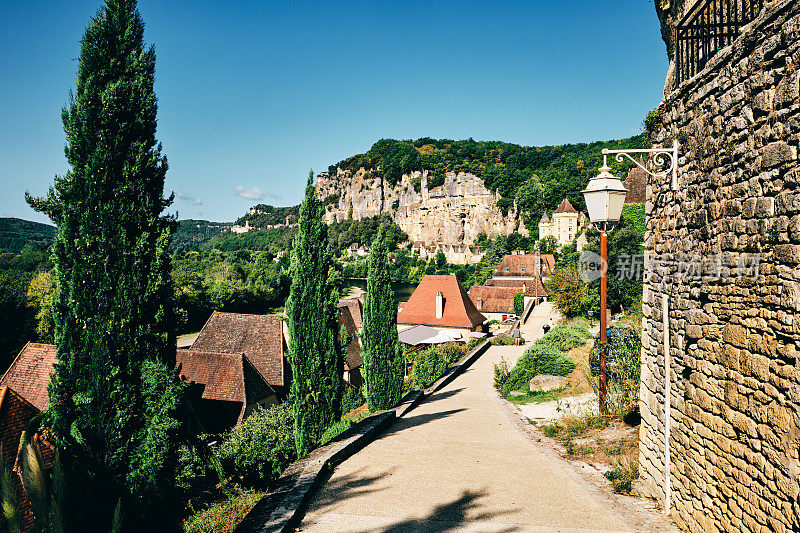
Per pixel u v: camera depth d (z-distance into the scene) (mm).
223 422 21156
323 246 10812
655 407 5887
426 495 6055
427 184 188750
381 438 9820
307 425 10086
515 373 17516
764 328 3705
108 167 6266
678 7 6156
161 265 6461
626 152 5863
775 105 3615
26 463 3406
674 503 5258
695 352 4844
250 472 8969
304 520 5262
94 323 6051
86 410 5898
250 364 23844
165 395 6172
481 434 10148
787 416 3395
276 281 82688
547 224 123812
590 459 7797
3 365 39906
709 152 4668
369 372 14508
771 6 3643
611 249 23406
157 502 5977
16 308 43281
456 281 41625
